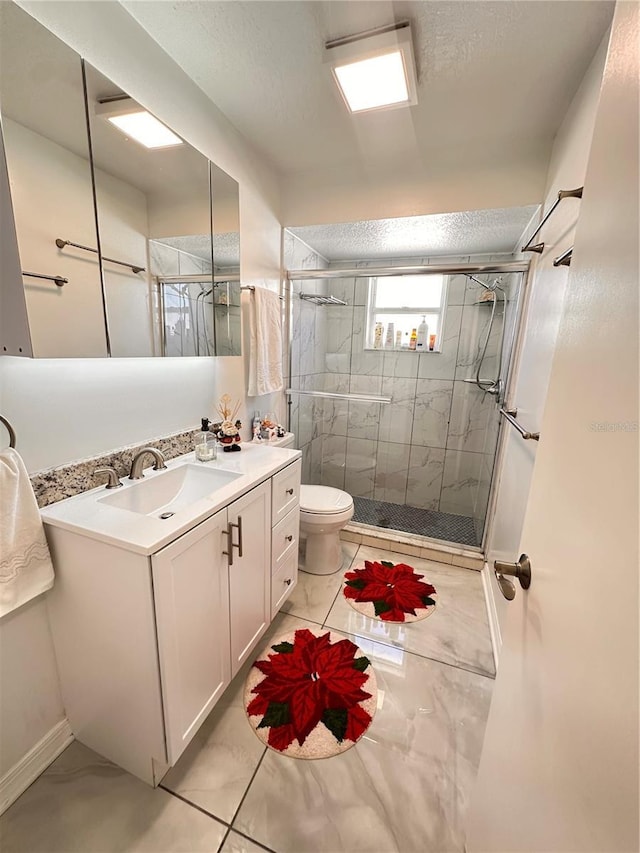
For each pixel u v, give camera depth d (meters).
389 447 3.13
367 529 2.59
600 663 0.43
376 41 1.19
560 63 1.28
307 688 1.40
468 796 1.07
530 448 1.47
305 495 2.23
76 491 1.14
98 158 1.08
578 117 1.36
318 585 2.05
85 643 1.05
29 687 1.07
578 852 0.43
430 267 2.07
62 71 0.96
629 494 0.40
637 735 0.35
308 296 2.68
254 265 1.97
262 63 1.33
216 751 1.17
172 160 1.35
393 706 1.34
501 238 2.36
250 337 1.94
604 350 0.50
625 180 0.47
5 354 0.92
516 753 0.66
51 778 1.09
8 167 0.85
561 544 0.58
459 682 1.46
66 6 0.98
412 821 1.01
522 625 0.72
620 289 0.46
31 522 0.94
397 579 2.12
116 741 1.09
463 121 1.63
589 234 0.59
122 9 1.12
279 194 2.19
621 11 0.52
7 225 0.87
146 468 1.42
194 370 1.64
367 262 2.94
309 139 1.81
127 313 1.23
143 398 1.40
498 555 1.89
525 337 1.87
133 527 0.94
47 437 1.07
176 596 0.97
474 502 2.75
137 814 1.01
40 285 0.94
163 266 1.36
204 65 1.35
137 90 1.20
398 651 1.60
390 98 1.44
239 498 1.24
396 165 1.98
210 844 0.96
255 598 1.44
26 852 0.94
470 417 2.81
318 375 3.04
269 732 1.23
